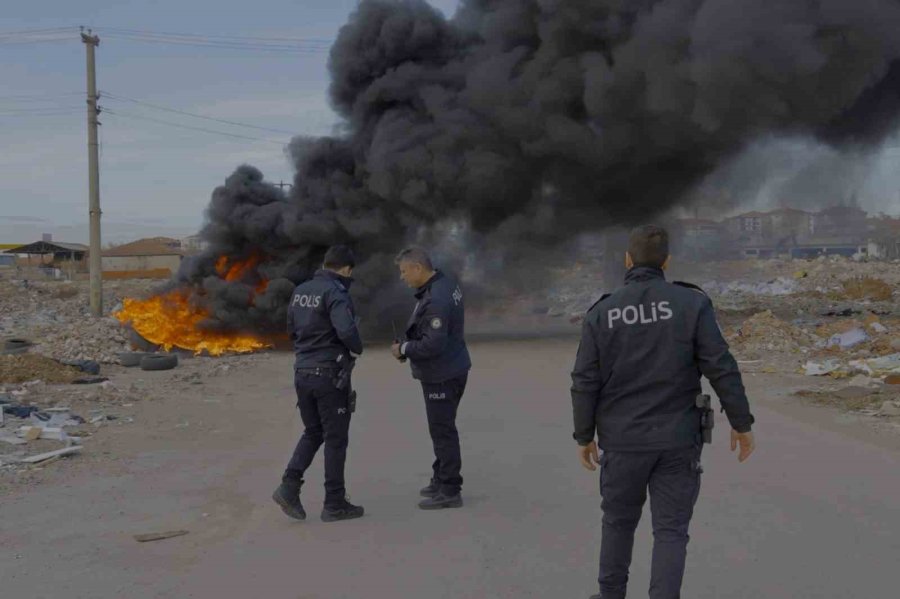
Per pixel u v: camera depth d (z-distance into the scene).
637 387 3.93
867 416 9.62
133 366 16.16
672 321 3.91
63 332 20.38
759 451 7.95
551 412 10.55
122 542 5.71
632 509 4.03
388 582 4.88
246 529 5.98
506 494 6.75
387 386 13.06
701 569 4.95
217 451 8.58
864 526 5.66
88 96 26.94
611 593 4.09
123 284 48.44
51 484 7.20
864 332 16.27
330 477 6.09
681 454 3.87
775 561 5.05
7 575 5.09
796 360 14.82
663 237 4.11
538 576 4.92
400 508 6.42
